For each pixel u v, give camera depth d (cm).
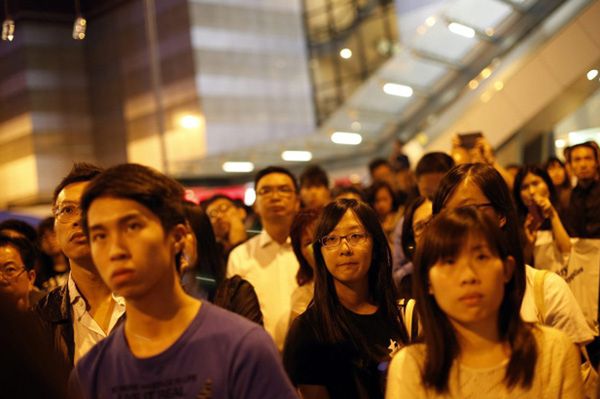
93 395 222
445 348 248
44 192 3841
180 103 3569
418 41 1964
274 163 2917
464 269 238
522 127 1495
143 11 3722
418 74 2078
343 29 3503
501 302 253
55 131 3903
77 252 329
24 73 3859
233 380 212
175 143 3600
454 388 246
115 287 209
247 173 3139
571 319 329
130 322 221
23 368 154
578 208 572
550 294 332
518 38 1816
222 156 2872
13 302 161
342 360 352
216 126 3497
